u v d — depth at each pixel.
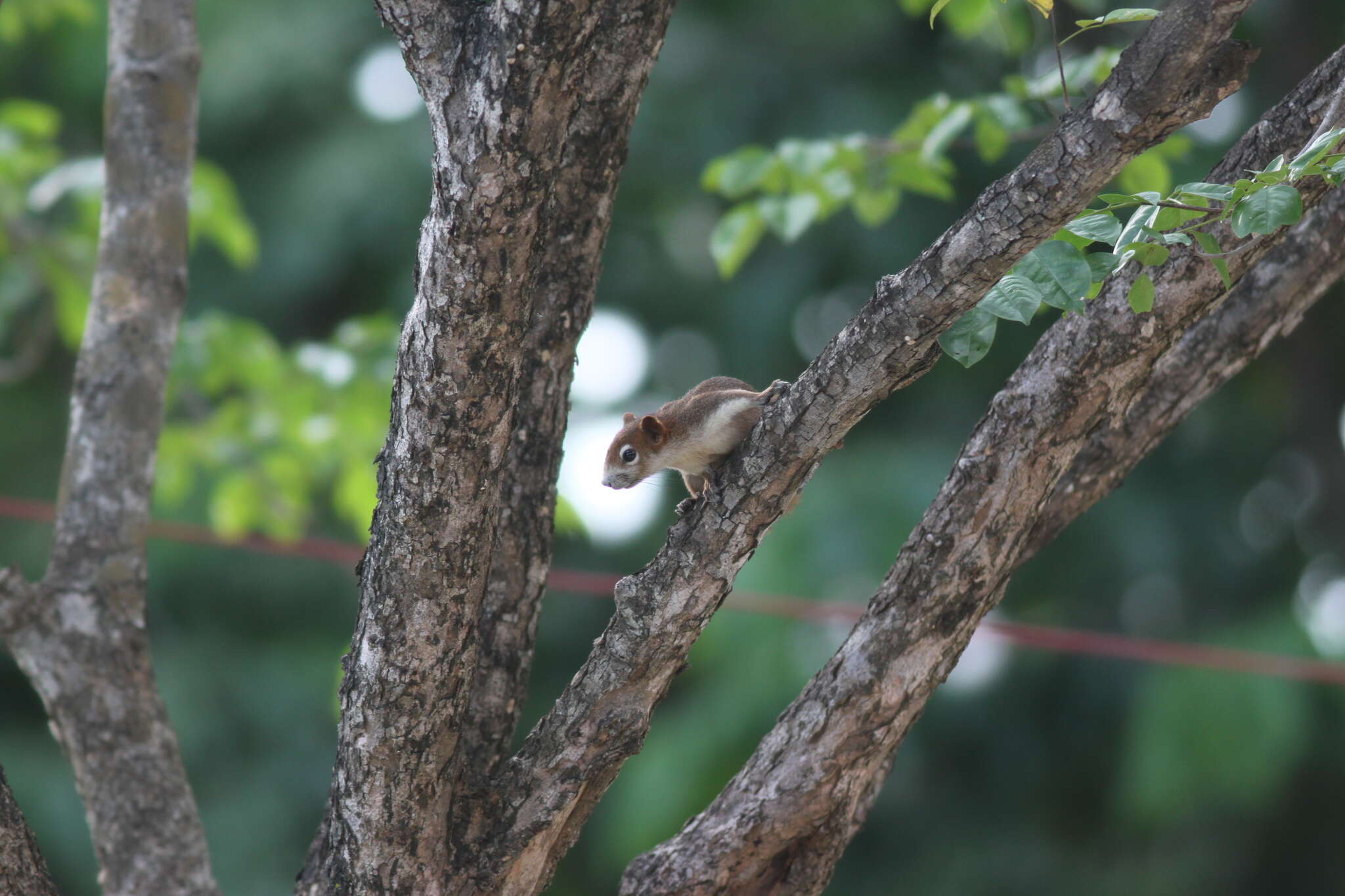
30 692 18.84
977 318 4.85
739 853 5.77
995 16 9.24
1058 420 5.61
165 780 6.04
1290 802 17.48
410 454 4.98
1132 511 17.77
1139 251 4.96
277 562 18.55
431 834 5.46
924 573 5.68
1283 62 17.48
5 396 19.20
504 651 6.12
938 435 17.58
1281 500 19.31
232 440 11.62
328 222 17.98
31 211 14.31
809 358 18.38
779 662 15.44
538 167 4.53
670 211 18.55
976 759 18.72
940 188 9.22
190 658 18.19
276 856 17.48
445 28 4.50
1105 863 18.28
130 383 6.54
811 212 9.01
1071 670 18.11
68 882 17.28
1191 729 15.81
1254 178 4.97
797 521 15.95
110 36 7.09
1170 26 4.21
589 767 5.50
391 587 5.13
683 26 18.06
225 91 18.34
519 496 6.14
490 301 4.70
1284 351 18.75
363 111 18.55
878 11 17.72
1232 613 17.97
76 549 6.25
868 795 6.24
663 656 5.43
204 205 11.23
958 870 18.30
